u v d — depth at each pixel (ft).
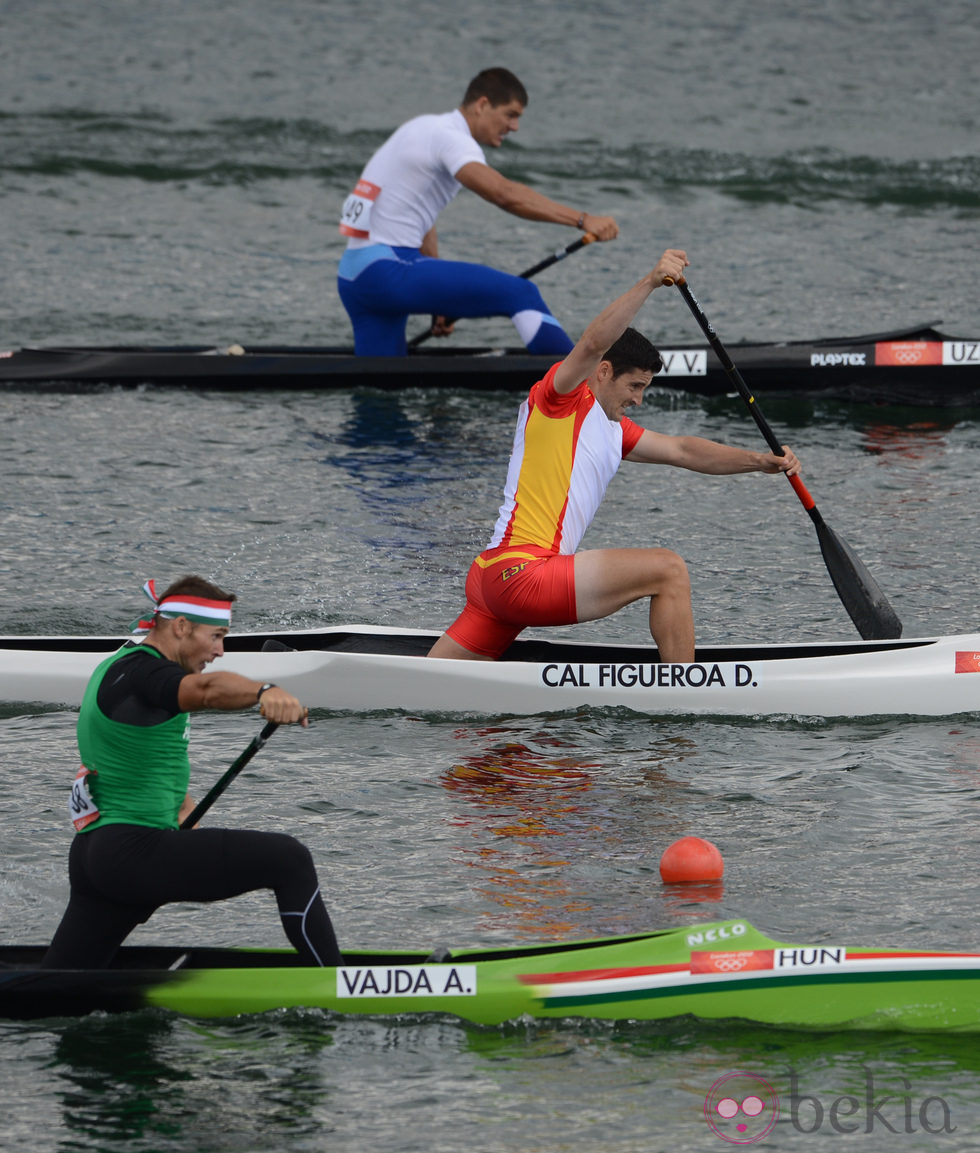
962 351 151.64
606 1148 51.29
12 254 196.95
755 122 267.18
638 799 78.07
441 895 68.13
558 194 229.25
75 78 274.36
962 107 279.69
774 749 84.38
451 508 122.93
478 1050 56.54
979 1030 57.41
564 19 325.42
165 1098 53.83
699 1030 57.67
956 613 102.89
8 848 72.13
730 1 344.90
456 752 83.97
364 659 88.84
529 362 151.74
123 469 130.41
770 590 107.55
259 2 329.31
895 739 85.76
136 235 207.21
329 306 183.62
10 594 104.12
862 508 124.16
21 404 148.15
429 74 286.46
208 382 153.58
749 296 187.62
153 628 57.52
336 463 133.08
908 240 212.43
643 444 88.84
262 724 87.97
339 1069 55.47
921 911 66.08
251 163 237.04
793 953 57.72
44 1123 52.49
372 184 146.41
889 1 350.43
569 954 58.80
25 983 58.08
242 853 57.00
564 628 101.91
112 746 56.13
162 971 58.44
